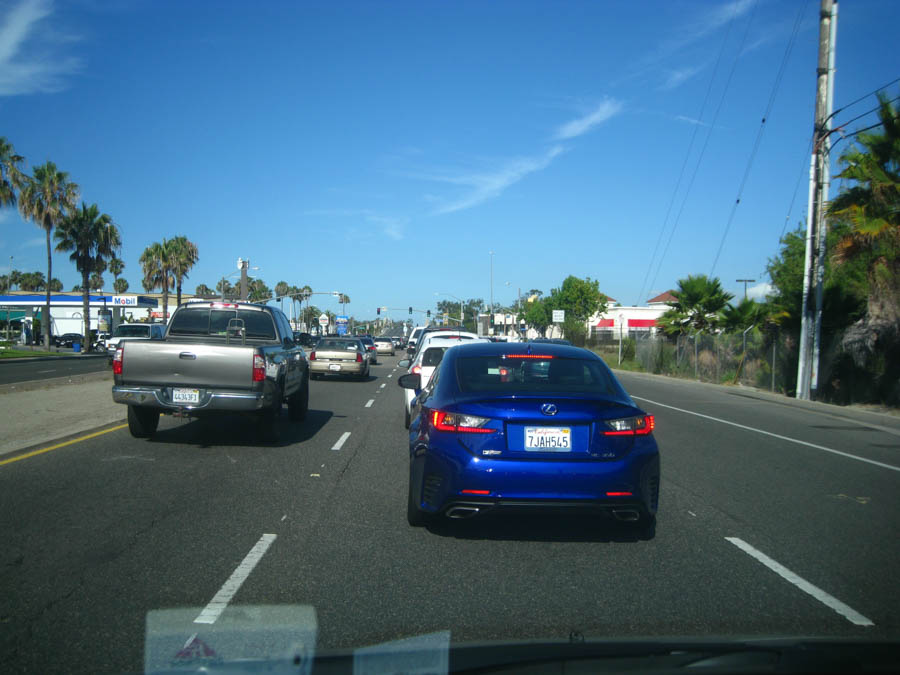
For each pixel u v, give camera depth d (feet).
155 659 11.67
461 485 17.29
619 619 13.69
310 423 43.16
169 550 17.71
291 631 12.87
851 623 13.61
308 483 25.72
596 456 17.51
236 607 14.08
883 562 17.62
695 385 87.71
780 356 75.66
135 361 31.09
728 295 101.65
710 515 22.39
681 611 14.16
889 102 56.59
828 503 24.21
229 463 29.25
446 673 10.08
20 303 246.27
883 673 9.30
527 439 17.49
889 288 59.26
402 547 18.35
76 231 166.61
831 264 67.26
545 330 255.91
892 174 56.80
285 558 17.28
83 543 18.15
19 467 27.50
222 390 31.19
